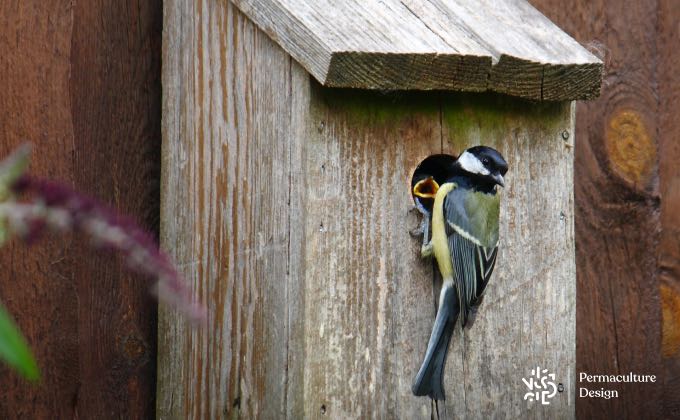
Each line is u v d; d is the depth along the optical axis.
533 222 6.86
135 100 7.17
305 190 5.91
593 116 8.05
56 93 6.88
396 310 6.35
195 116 6.77
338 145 6.04
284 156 6.05
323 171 5.98
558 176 6.93
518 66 6.21
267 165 6.18
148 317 7.22
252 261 6.32
